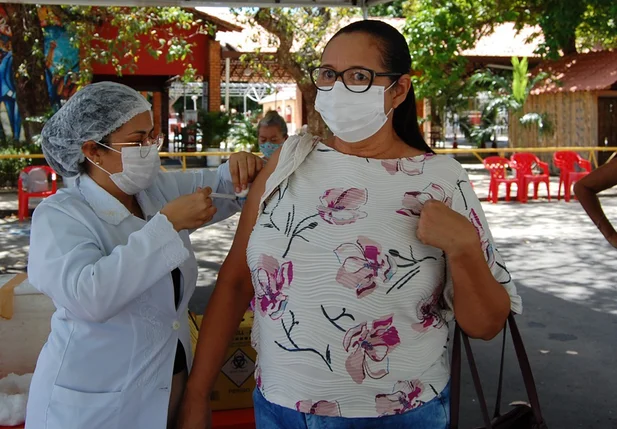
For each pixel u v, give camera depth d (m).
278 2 6.73
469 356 2.07
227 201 2.72
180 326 2.30
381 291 1.91
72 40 16.62
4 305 3.31
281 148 2.15
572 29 20.20
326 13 17.17
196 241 10.07
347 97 2.00
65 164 2.26
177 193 2.61
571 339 5.96
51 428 2.12
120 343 2.17
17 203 13.38
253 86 34.94
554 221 12.12
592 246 9.91
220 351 2.29
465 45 20.22
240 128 22.58
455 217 1.89
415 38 19.64
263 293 2.02
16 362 3.40
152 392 2.19
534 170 16.88
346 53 2.01
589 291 7.52
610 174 3.32
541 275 8.24
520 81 21.67
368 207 1.96
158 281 2.21
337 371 1.92
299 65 17.16
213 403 3.23
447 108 24.75
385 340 1.92
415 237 1.96
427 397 2.00
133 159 2.23
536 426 2.10
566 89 19.91
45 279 2.04
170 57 16.75
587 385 5.01
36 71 16.61
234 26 20.36
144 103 2.27
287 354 1.96
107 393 2.14
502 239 10.46
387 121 2.09
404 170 2.03
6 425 2.98
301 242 1.95
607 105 19.47
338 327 1.91
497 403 2.33
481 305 1.96
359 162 2.03
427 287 1.96
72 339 2.16
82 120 2.18
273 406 2.01
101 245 2.18
